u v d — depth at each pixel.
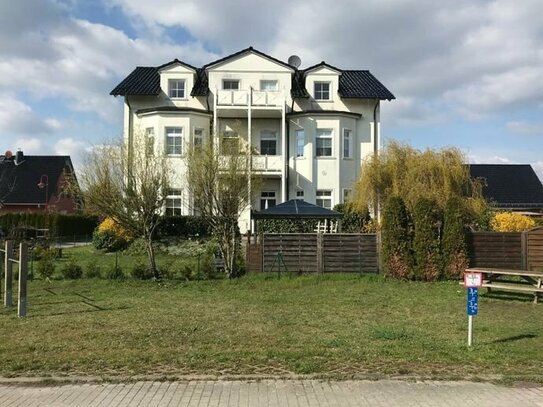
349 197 27.55
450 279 17.22
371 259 18.30
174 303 12.91
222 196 18.31
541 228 17.56
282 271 18.36
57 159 59.16
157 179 18.33
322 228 25.92
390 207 17.53
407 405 5.50
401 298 13.69
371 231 23.47
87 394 5.89
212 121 32.03
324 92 33.22
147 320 10.46
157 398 5.73
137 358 7.35
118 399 5.71
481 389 6.01
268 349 7.84
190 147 19.81
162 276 17.77
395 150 24.61
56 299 13.67
